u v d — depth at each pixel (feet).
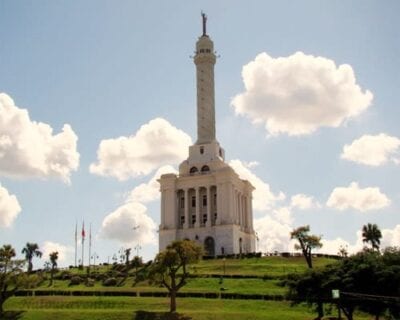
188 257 352.90
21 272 369.09
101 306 366.43
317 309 336.90
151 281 352.90
